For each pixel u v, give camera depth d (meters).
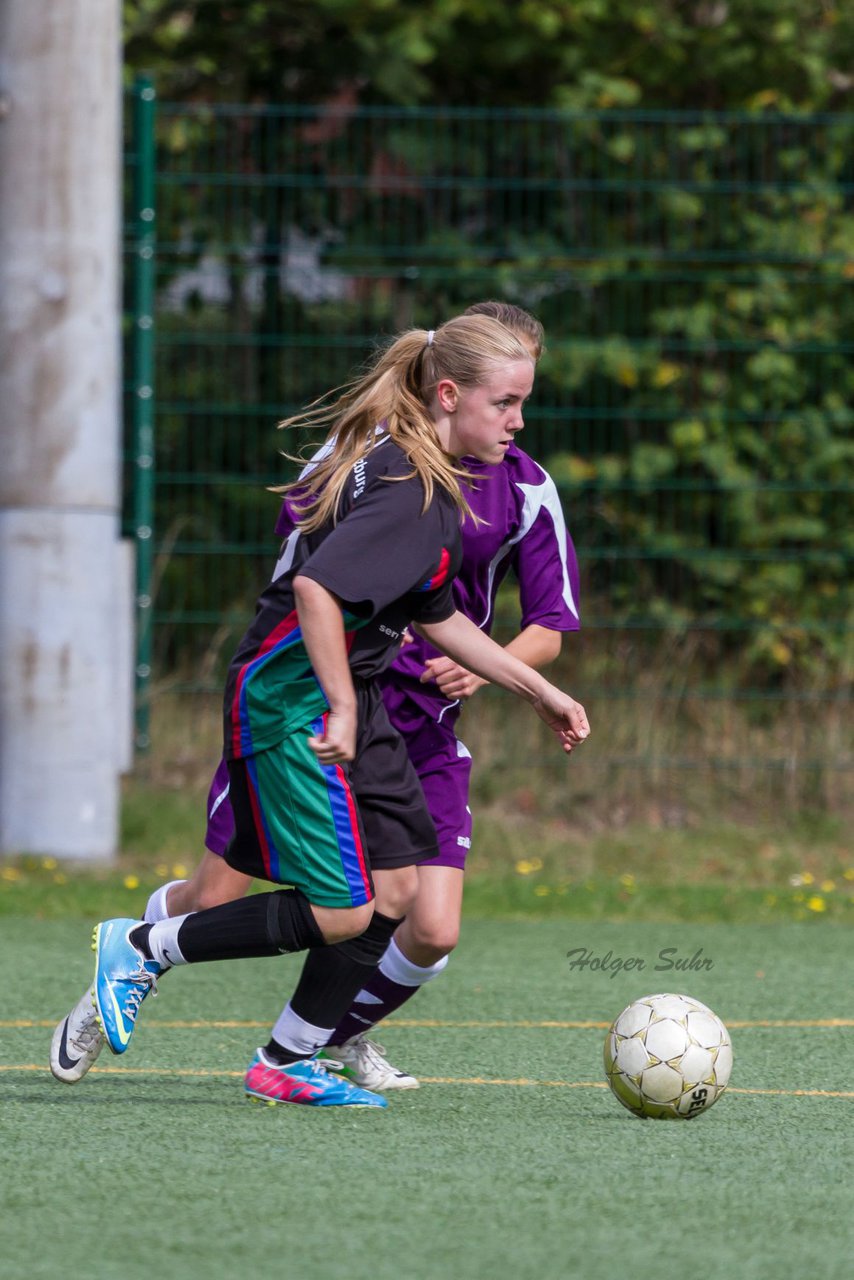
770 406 38.28
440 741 15.82
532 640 16.50
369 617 13.01
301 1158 12.26
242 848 13.66
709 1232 10.45
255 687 13.35
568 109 40.03
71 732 29.94
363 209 39.12
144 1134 13.01
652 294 38.97
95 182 29.80
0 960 23.02
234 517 37.12
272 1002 20.41
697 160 39.44
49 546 29.73
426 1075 16.14
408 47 41.88
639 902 29.47
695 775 35.53
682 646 36.25
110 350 30.14
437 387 13.81
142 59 43.97
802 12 41.66
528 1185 11.55
